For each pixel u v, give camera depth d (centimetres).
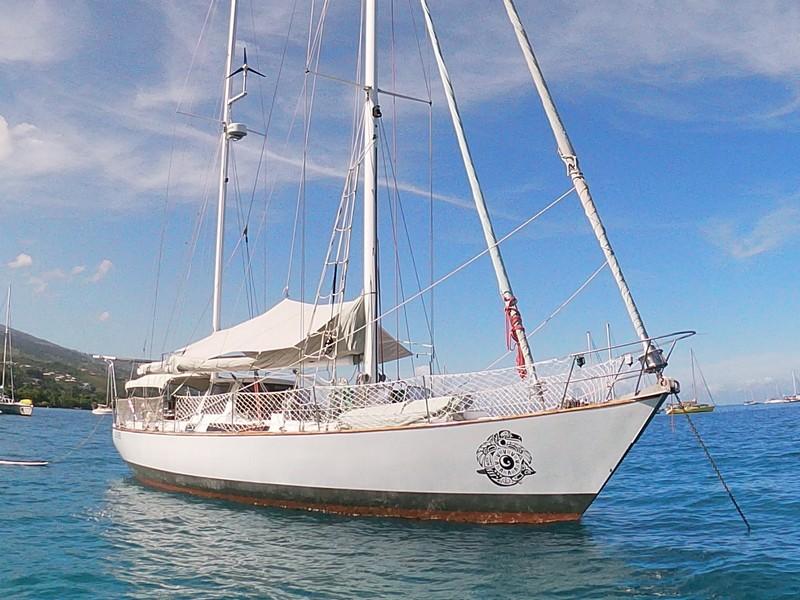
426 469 1022
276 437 1177
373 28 1403
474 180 1242
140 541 966
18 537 991
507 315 1141
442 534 964
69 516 1173
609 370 956
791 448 2389
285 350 1402
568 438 955
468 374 1042
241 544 937
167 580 756
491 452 989
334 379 1348
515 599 677
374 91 1386
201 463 1337
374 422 1093
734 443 2827
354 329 1309
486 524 1017
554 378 986
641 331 943
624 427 927
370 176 1354
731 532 982
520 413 991
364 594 698
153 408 1614
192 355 1544
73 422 5512
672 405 977
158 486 1537
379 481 1060
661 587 707
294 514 1156
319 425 1163
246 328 1534
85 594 701
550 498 980
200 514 1184
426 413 1044
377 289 1345
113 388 1969
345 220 1403
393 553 866
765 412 7956
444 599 680
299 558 851
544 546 891
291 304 1524
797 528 995
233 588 723
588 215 1017
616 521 1093
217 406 1420
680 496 1373
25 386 9669
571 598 677
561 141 1062
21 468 1977
